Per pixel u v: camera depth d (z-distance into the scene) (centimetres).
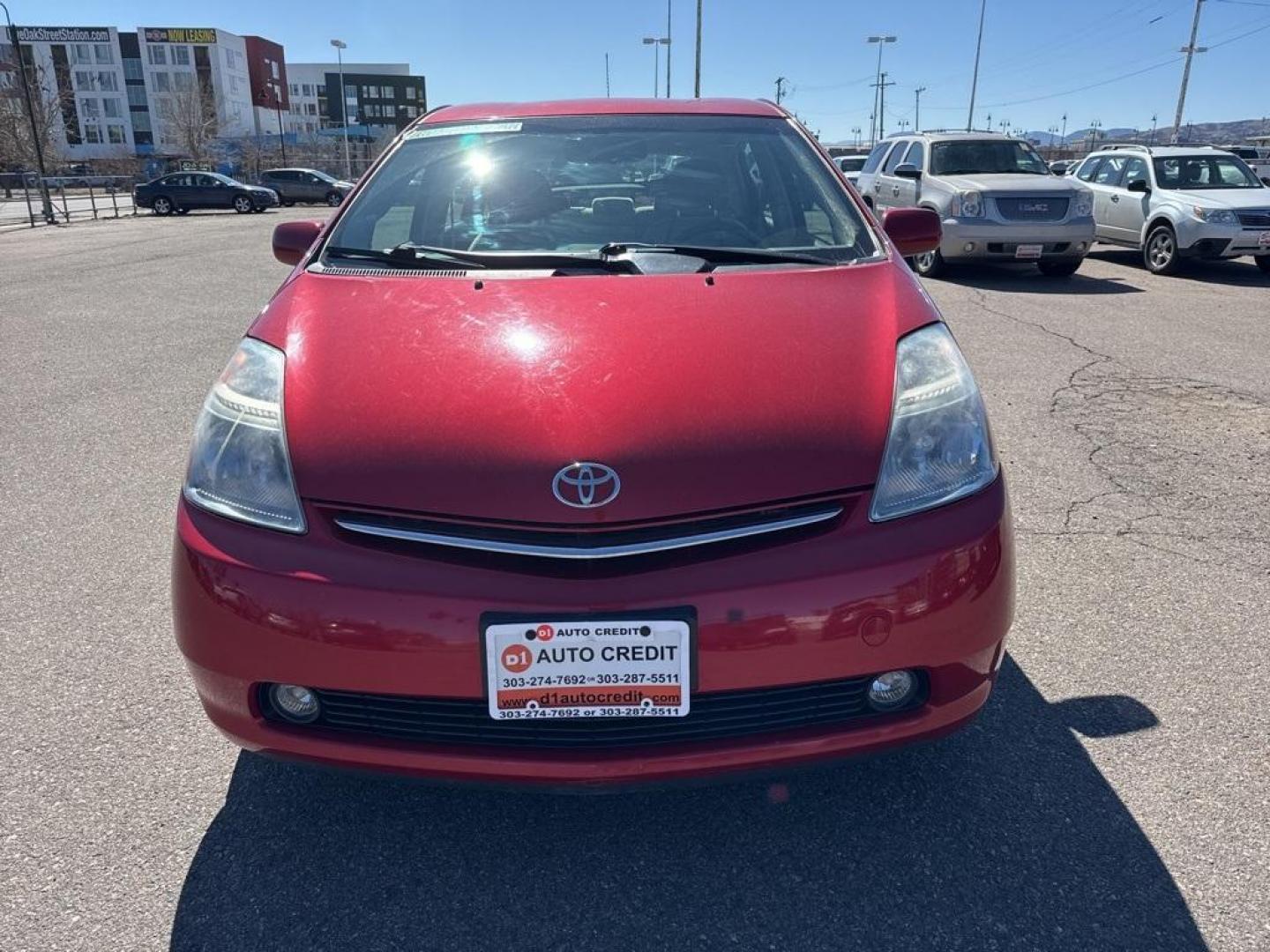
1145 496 412
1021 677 275
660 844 214
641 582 179
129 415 554
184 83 7819
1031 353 702
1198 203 1127
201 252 1560
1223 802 222
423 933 191
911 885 201
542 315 222
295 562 187
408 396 201
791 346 213
